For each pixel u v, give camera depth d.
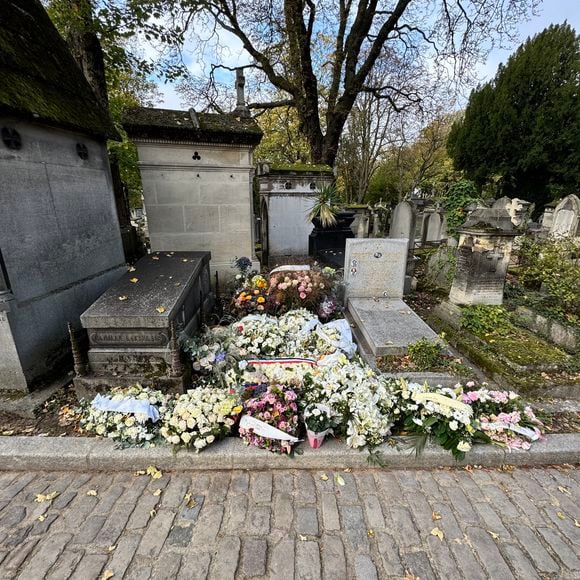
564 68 14.55
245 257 5.72
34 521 1.93
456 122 18.56
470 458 2.42
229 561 1.72
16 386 2.90
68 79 3.88
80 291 3.71
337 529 1.92
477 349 3.76
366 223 10.61
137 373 2.82
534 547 1.83
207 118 5.52
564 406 3.01
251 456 2.35
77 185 3.68
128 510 2.01
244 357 3.32
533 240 6.45
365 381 2.74
